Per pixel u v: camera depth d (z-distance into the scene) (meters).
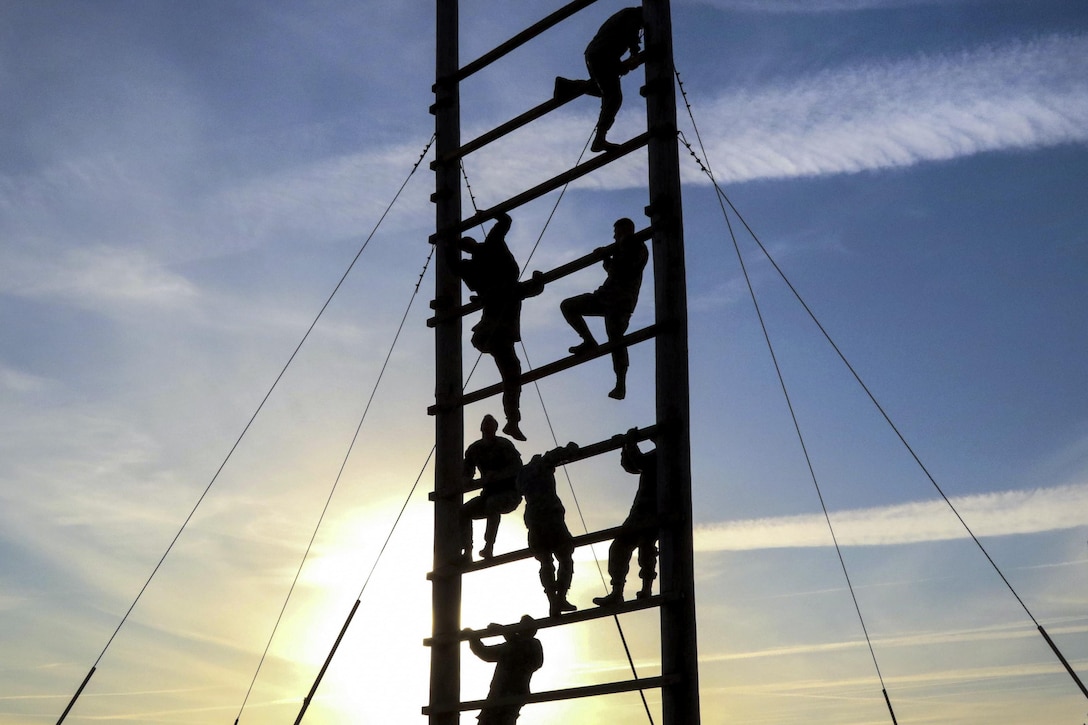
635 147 16.34
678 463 14.84
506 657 16.34
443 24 20.11
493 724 16.14
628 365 15.98
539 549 15.78
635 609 14.73
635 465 15.30
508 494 16.84
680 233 15.68
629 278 16.12
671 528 14.64
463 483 17.38
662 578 14.59
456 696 17.02
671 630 14.34
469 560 17.34
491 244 17.78
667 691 14.16
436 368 18.52
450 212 19.11
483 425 17.36
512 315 17.55
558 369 16.69
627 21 16.91
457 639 16.92
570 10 17.84
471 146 18.83
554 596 15.68
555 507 15.80
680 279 15.49
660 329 15.29
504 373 17.59
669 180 15.88
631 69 16.91
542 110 17.86
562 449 16.02
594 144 16.97
